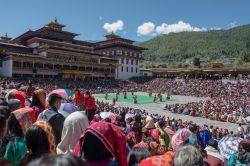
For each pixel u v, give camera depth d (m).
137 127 11.54
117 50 129.38
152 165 4.71
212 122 49.03
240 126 34.34
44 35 107.81
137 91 105.81
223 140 11.84
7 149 5.25
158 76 130.00
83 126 6.30
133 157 5.53
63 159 2.10
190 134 9.12
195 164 3.91
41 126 5.21
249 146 8.34
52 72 98.12
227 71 111.31
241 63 181.88
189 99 84.44
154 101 77.19
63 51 101.06
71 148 6.23
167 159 4.79
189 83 104.31
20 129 6.28
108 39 144.88
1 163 3.87
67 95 16.36
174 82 109.44
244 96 80.19
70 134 6.23
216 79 107.69
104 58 120.75
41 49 97.38
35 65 93.12
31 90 16.20
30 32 109.56
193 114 55.53
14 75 88.12
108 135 5.02
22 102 10.66
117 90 100.19
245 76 107.06
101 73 117.06
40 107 9.15
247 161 8.27
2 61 91.00
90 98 15.41
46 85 81.75
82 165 2.14
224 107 58.12
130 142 10.28
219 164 7.73
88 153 4.95
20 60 88.81
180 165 3.95
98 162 4.94
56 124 7.09
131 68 134.12
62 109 9.99
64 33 113.94
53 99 7.44
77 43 123.94
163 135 10.74
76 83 95.81
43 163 2.04
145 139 10.30
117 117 15.17
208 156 7.82
